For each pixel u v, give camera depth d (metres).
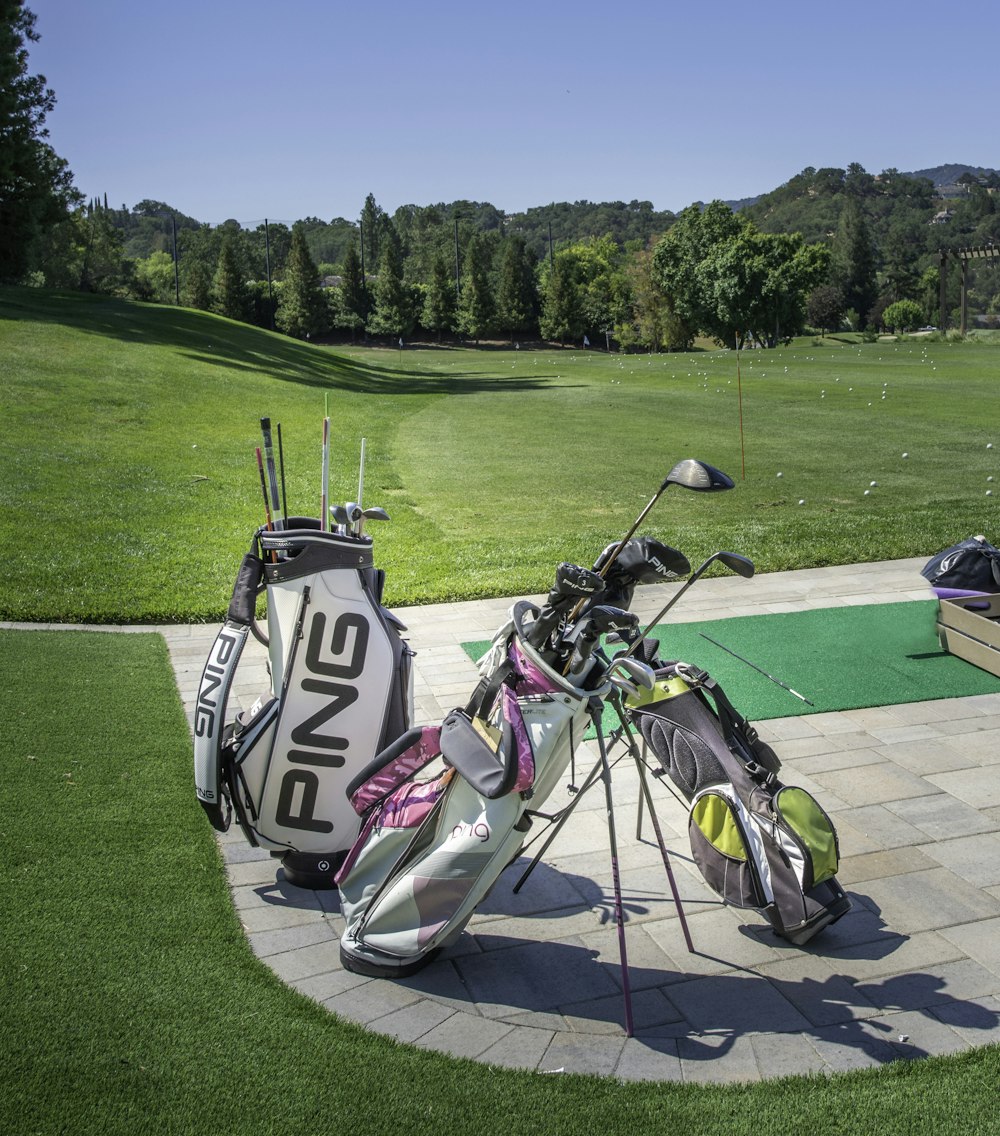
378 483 15.38
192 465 15.98
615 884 3.57
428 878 3.61
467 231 146.88
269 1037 3.28
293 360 35.22
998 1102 3.04
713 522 12.59
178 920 3.96
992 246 59.34
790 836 3.89
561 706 3.58
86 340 27.69
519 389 33.09
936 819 5.00
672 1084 3.13
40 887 4.11
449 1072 3.15
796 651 7.57
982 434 20.44
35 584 9.20
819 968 3.83
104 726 5.86
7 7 42.34
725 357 47.56
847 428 21.64
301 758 4.15
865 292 120.56
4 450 15.57
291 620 4.04
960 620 7.35
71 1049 3.14
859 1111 2.99
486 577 9.79
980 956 3.89
